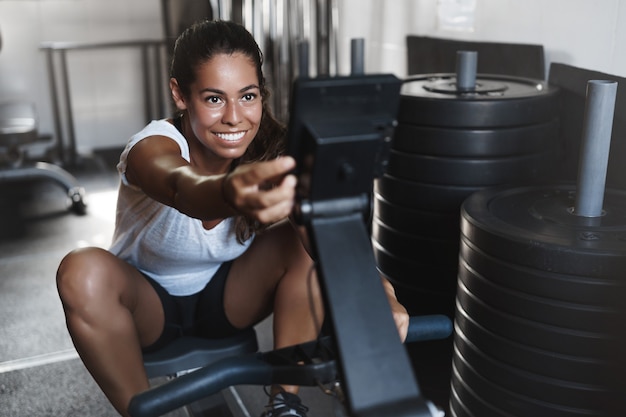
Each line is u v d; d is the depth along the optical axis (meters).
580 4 1.74
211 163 1.26
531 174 1.63
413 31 2.46
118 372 1.20
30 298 2.42
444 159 1.60
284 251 1.33
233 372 0.86
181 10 3.78
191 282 1.36
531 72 1.90
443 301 1.71
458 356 1.41
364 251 0.76
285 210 0.72
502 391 1.28
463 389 1.39
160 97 4.62
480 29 2.11
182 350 1.32
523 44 1.92
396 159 1.67
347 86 0.71
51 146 4.59
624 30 1.62
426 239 1.68
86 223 3.23
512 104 1.56
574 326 1.17
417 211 1.67
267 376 0.87
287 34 3.31
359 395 0.71
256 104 1.15
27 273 2.64
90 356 1.20
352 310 0.74
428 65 2.31
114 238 1.36
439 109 1.57
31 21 4.41
